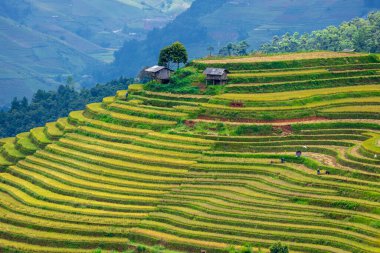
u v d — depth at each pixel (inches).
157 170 6781.5
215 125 7416.3
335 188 5885.8
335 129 7140.8
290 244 5241.1
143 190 6501.0
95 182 6820.9
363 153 6343.5
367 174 5949.8
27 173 7317.9
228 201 5999.0
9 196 6939.0
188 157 6924.2
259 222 5570.9
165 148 7180.1
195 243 5462.6
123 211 6205.7
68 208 6373.0
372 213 5467.5
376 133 6914.4
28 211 6358.3
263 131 7244.1
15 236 5954.7
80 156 7352.4
